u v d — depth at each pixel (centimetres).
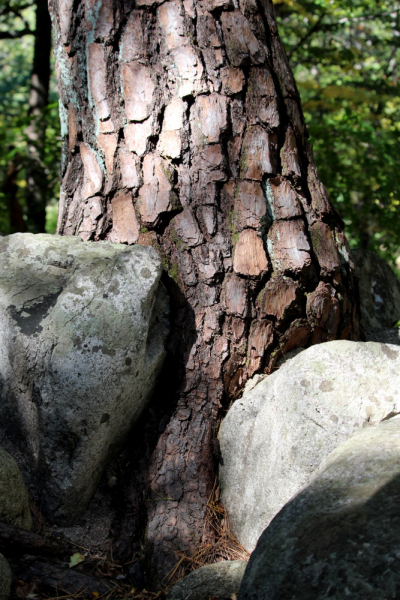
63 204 261
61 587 185
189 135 231
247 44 236
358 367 188
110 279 202
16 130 721
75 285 201
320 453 181
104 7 237
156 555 201
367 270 340
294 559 132
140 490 219
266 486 196
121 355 196
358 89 816
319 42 1014
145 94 233
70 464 198
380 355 190
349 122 654
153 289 206
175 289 228
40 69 877
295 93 253
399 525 125
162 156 232
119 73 238
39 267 214
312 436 183
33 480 208
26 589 179
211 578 182
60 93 262
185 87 230
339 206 696
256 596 130
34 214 840
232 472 216
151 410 231
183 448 222
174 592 180
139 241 233
